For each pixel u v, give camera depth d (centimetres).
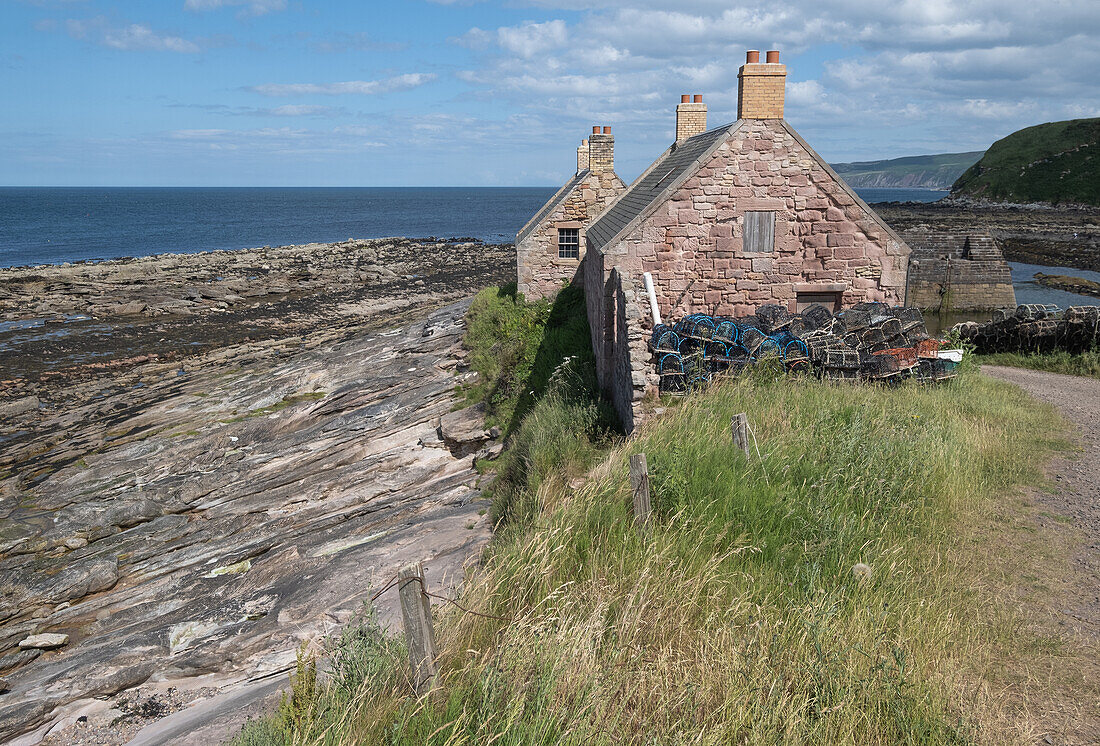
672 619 560
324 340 3681
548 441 1243
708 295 1591
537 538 659
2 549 1639
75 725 949
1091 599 669
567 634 514
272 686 820
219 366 3319
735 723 443
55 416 2681
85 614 1370
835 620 562
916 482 861
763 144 1541
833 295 1603
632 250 1570
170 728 820
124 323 4259
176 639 1151
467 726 436
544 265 2789
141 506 1772
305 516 1638
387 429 2078
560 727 431
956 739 439
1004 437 1151
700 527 696
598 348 1658
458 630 551
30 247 8969
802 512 728
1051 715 497
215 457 2127
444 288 5494
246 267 6097
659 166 2142
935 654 538
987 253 4375
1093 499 926
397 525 1446
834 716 454
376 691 502
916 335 1551
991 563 736
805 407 1100
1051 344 2150
